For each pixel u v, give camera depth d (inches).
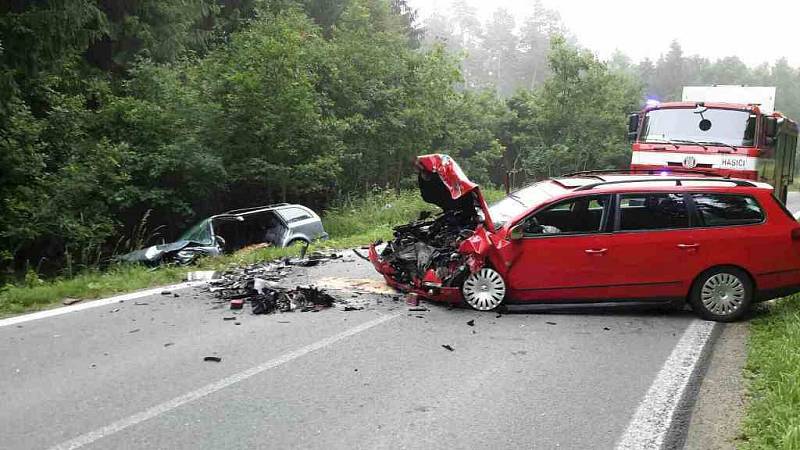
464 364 238.5
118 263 460.8
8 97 543.2
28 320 288.4
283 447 171.5
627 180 324.2
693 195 310.3
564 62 1295.5
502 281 309.7
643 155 525.7
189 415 190.1
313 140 765.9
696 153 505.0
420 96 1019.9
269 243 544.1
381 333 274.4
